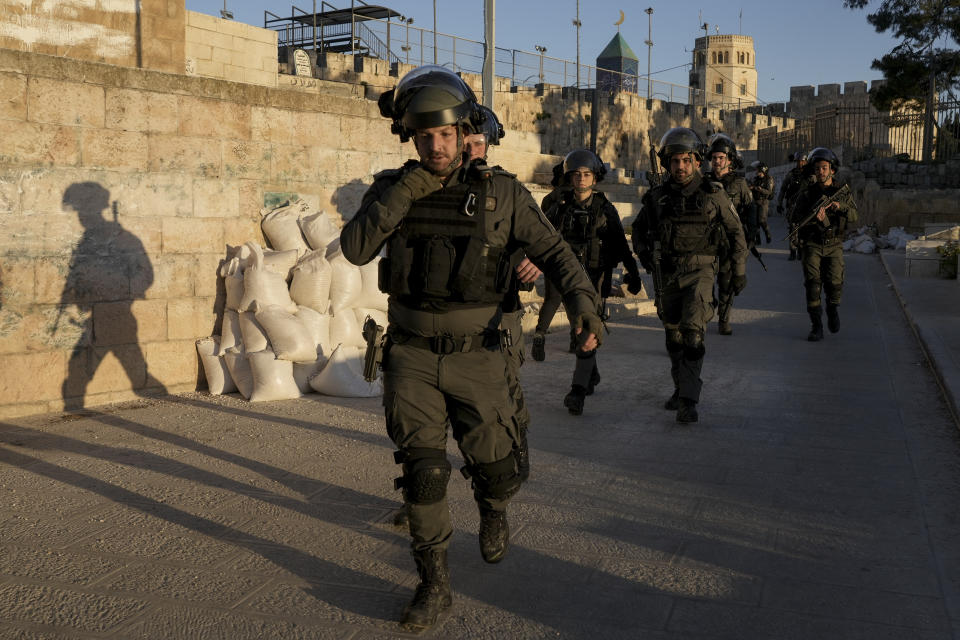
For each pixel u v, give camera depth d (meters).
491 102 13.33
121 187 6.09
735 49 100.69
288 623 2.89
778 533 3.72
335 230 7.04
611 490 4.29
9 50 5.47
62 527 3.76
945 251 13.93
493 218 2.91
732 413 5.91
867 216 24.42
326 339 6.53
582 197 5.71
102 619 2.92
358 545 3.57
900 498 4.16
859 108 29.70
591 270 5.64
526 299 10.22
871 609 3.00
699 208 5.55
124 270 6.14
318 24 34.50
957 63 28.30
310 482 4.39
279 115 7.15
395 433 2.99
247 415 5.79
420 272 2.88
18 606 3.01
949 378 6.28
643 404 6.24
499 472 3.05
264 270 6.44
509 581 3.24
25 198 5.61
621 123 46.62
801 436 5.31
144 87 6.17
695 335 5.50
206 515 3.91
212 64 13.49
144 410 5.92
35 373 5.73
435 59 34.53
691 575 3.29
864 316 10.61
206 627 2.87
